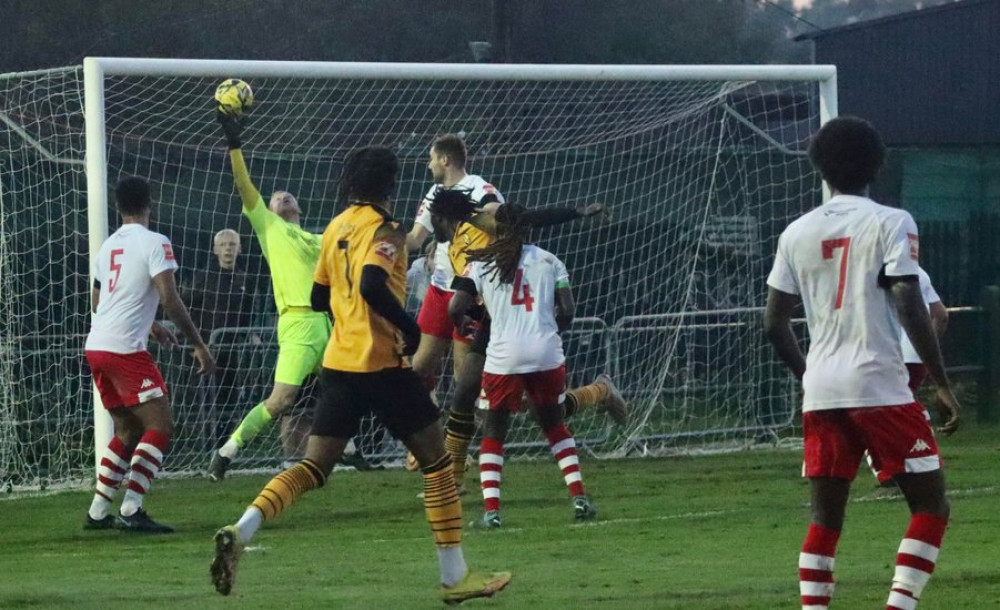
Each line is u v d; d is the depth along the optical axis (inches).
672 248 1136.2
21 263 992.9
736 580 523.8
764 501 781.3
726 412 1112.2
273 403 821.2
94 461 945.5
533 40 1955.0
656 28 2059.5
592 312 1123.3
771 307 409.7
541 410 703.7
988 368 1162.6
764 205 1148.5
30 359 962.1
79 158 986.7
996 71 1378.0
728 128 1146.0
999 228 1200.2
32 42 1707.7
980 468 903.1
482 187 733.9
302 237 819.4
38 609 482.3
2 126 979.3
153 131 1066.7
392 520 739.4
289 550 632.4
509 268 668.1
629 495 817.5
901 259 384.2
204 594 509.0
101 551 642.2
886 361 389.1
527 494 824.9
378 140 1141.7
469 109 1176.8
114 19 1732.3
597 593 500.4
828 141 402.0
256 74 885.8
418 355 761.6
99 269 698.8
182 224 1066.1
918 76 1417.3
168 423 703.1
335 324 465.7
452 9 1868.8
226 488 880.9
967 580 511.8
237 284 989.2
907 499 396.8
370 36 1836.9
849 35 1445.6
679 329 1103.6
